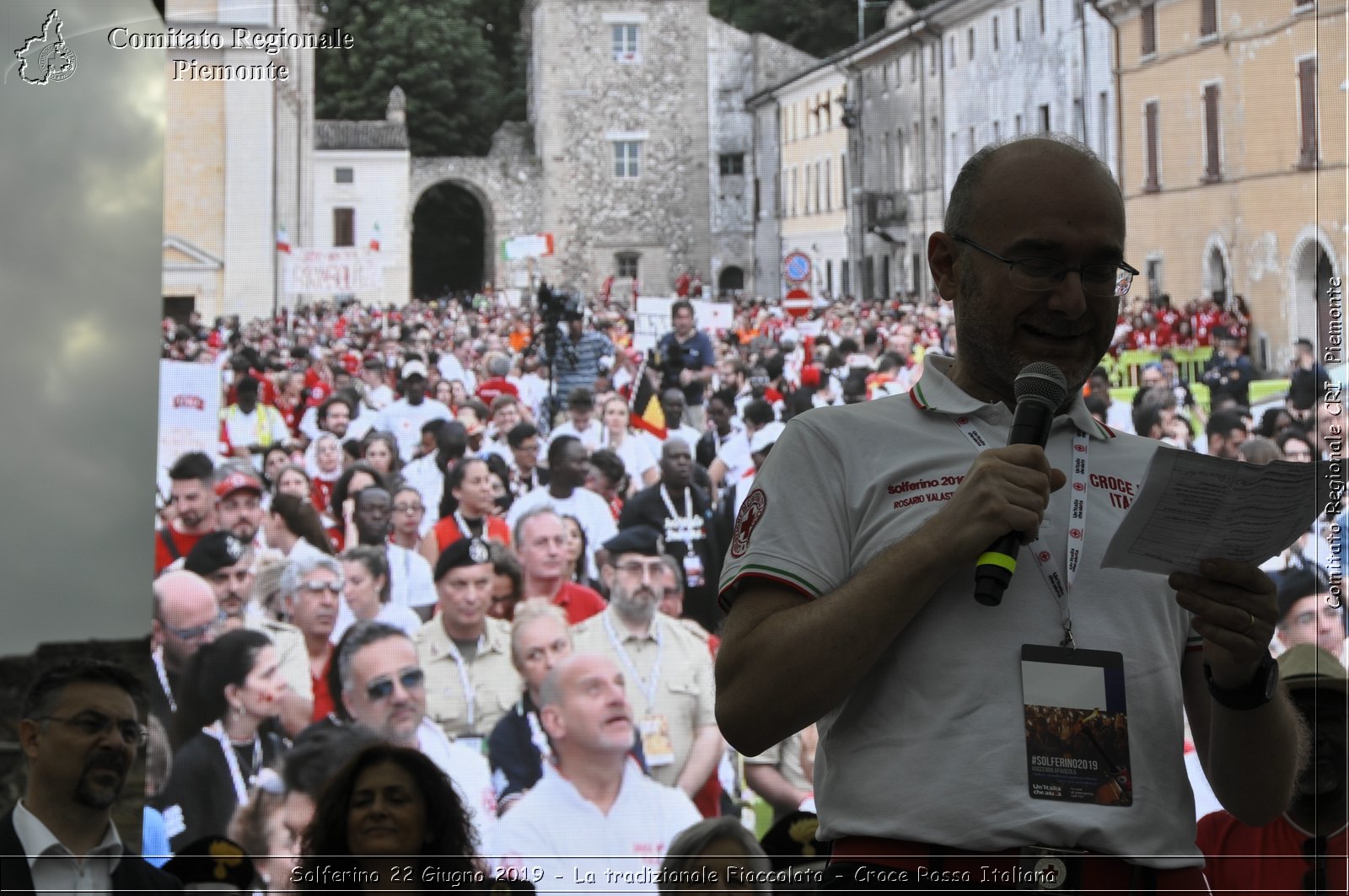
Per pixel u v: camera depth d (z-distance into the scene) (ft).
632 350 23.27
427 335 22.53
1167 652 5.73
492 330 23.00
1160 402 23.17
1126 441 6.24
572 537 20.75
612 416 22.43
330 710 18.69
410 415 21.44
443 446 21.24
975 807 5.27
